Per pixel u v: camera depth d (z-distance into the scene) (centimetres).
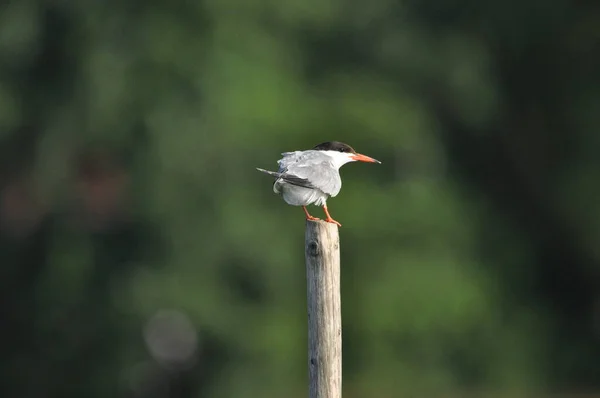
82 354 1861
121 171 1839
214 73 1738
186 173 1706
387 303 1862
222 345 1764
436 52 1959
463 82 1952
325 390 679
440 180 1980
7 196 1958
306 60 1945
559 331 2162
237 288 1766
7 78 1830
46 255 1873
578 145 2034
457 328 1914
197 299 1702
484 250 2052
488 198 2147
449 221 1938
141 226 1756
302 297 1806
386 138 1847
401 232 1889
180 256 1719
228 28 1773
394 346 1891
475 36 2019
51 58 1841
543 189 2145
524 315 2061
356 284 1872
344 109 1848
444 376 1912
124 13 1770
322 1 1872
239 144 1734
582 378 2130
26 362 1936
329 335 677
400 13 1988
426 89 2009
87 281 1814
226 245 1717
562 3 2034
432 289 1875
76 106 1769
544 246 2180
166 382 1862
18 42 1808
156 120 1705
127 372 1802
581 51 2052
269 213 1792
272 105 1770
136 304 1706
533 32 2048
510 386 1998
